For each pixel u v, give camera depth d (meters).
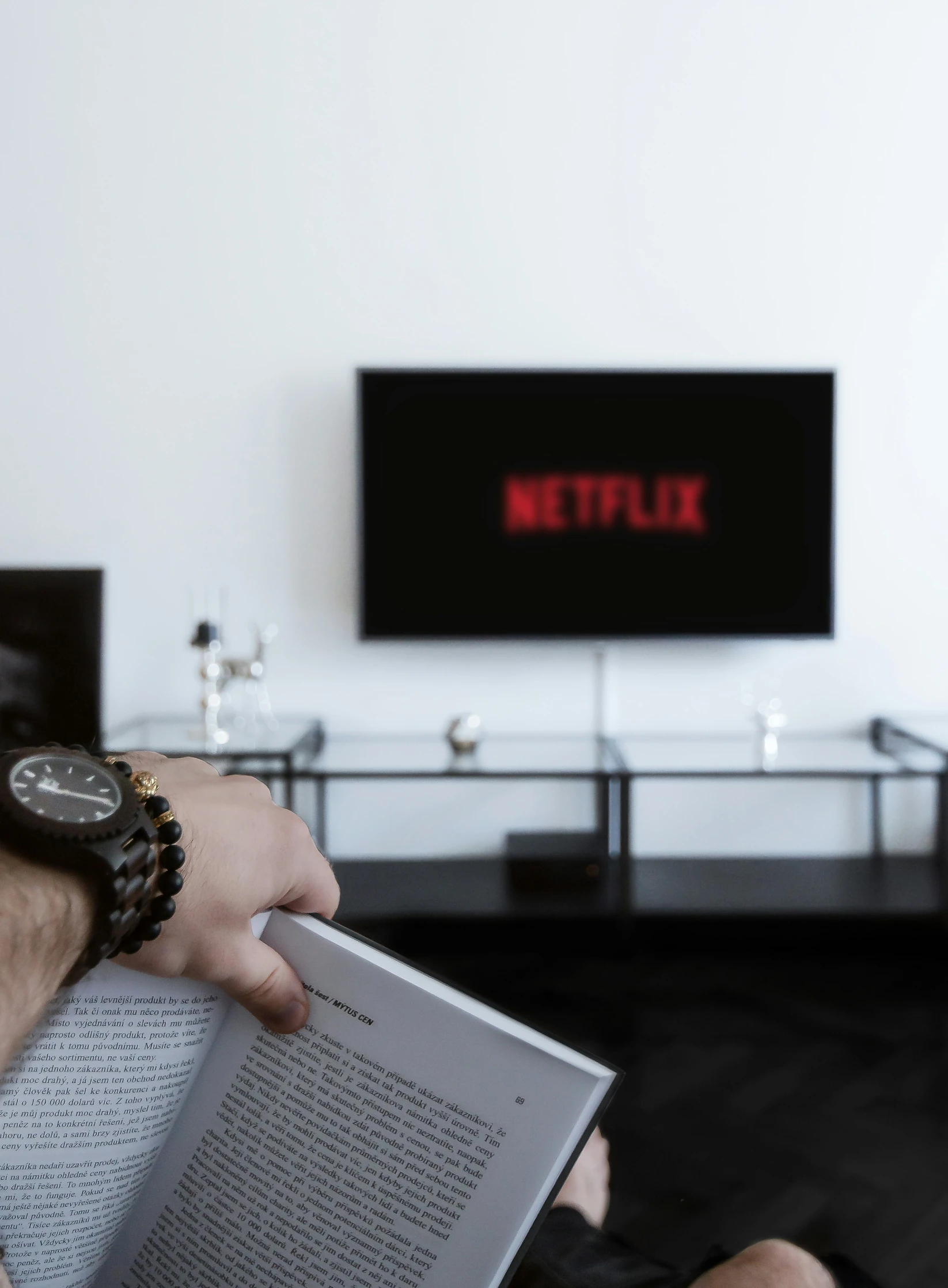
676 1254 1.56
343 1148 0.39
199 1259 0.40
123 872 0.31
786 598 3.14
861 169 3.14
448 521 3.12
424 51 3.10
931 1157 1.83
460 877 3.12
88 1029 0.36
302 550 3.22
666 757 3.01
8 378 3.14
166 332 3.15
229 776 0.42
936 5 3.10
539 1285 0.56
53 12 3.05
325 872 0.41
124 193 3.11
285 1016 0.39
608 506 3.12
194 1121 0.41
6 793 0.30
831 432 3.08
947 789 2.81
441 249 3.15
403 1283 0.37
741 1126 1.94
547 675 3.28
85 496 3.18
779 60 3.11
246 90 3.10
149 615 3.22
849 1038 2.33
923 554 3.22
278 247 3.14
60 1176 0.37
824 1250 1.57
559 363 3.18
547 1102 0.36
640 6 3.10
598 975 2.72
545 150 3.13
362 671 3.27
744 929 2.96
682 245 3.16
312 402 3.18
